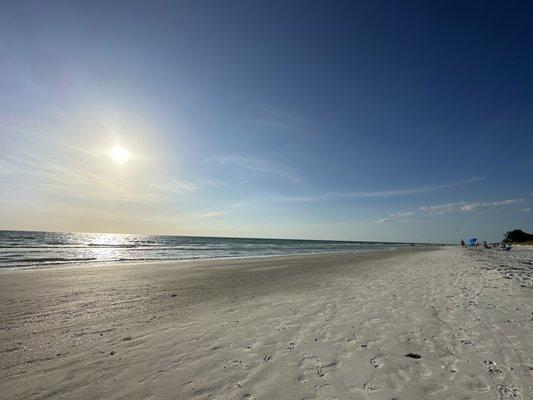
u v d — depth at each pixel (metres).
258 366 4.51
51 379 4.16
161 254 34.16
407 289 10.47
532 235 68.19
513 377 4.11
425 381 4.03
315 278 13.94
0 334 6.05
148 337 5.85
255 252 41.75
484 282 11.73
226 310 7.92
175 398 3.66
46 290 10.66
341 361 4.66
